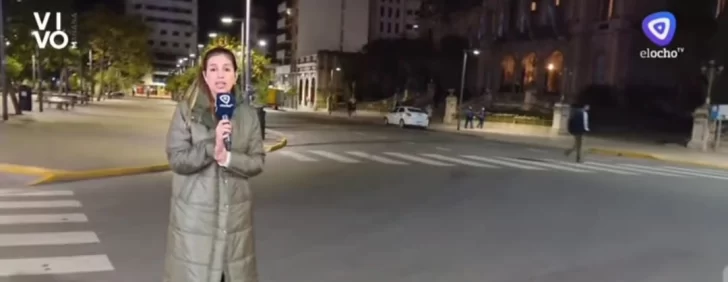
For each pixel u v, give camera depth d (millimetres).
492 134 36094
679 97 50031
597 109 48844
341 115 60500
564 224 9117
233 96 3551
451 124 47000
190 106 3543
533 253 7324
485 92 64625
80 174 11727
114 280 5695
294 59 101125
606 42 52094
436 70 78188
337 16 107312
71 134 19672
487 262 6844
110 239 7137
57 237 7141
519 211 10062
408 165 16625
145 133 21656
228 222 3463
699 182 15703
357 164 16281
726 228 9297
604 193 12695
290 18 109625
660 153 25938
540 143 29703
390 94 80875
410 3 119125
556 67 59406
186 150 3393
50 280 5637
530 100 56625
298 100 93250
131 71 69125
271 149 19531
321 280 5980
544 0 61844
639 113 47438
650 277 6504
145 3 140000
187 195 3447
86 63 65625
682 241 8266
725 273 6727
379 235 7918
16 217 8125
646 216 10078
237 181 3518
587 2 54438
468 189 12414
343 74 84562
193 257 3412
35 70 43281
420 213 9523
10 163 12406
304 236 7703
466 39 77875
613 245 7895
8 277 5676
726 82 42500
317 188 11688
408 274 6281
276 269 6281
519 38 64625
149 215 8516
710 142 29266
